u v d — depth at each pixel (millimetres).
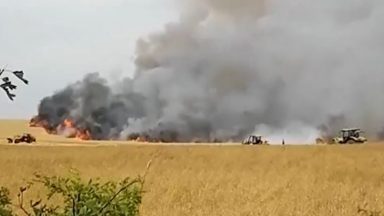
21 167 25469
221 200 15641
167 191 16391
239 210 13703
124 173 22844
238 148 43438
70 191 3387
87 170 25016
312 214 13383
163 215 13180
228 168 27031
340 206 14383
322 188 18172
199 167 27156
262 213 13406
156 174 22750
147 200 14648
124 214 3357
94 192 3381
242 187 18172
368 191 17734
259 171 25078
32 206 3480
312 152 36938
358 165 27500
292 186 18797
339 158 32094
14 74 3246
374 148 42625
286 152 36844
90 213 3334
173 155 34062
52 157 32219
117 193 3361
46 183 3439
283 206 14180
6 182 18156
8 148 43938
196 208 14211
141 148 41406
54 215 3459
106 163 29359
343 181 21375
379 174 23844
